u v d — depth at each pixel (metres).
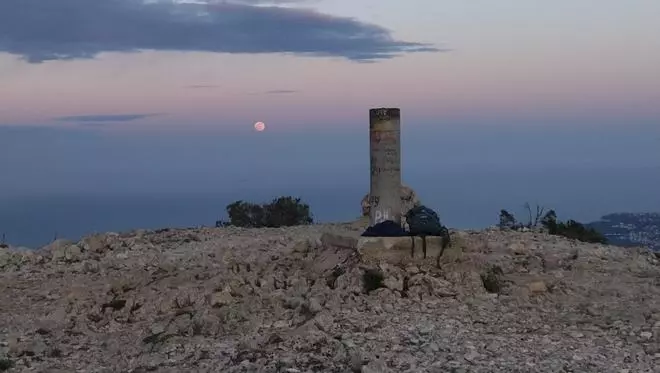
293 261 13.74
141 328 10.70
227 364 8.77
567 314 10.95
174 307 11.39
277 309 10.95
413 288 11.49
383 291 11.38
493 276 12.28
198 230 19.78
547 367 8.41
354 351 8.87
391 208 12.68
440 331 9.80
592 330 10.03
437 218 12.77
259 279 12.33
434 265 12.35
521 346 9.27
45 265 15.45
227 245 16.83
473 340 9.45
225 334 10.15
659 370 8.38
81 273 14.52
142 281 12.87
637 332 9.90
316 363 8.61
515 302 11.38
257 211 25.86
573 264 14.30
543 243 16.75
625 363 8.65
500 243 16.25
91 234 18.08
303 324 10.21
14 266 15.40
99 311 11.47
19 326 10.98
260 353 9.08
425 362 8.55
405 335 9.59
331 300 11.03
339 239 13.19
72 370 8.87
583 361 8.70
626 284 12.84
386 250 12.22
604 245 17.28
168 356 9.27
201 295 11.54
